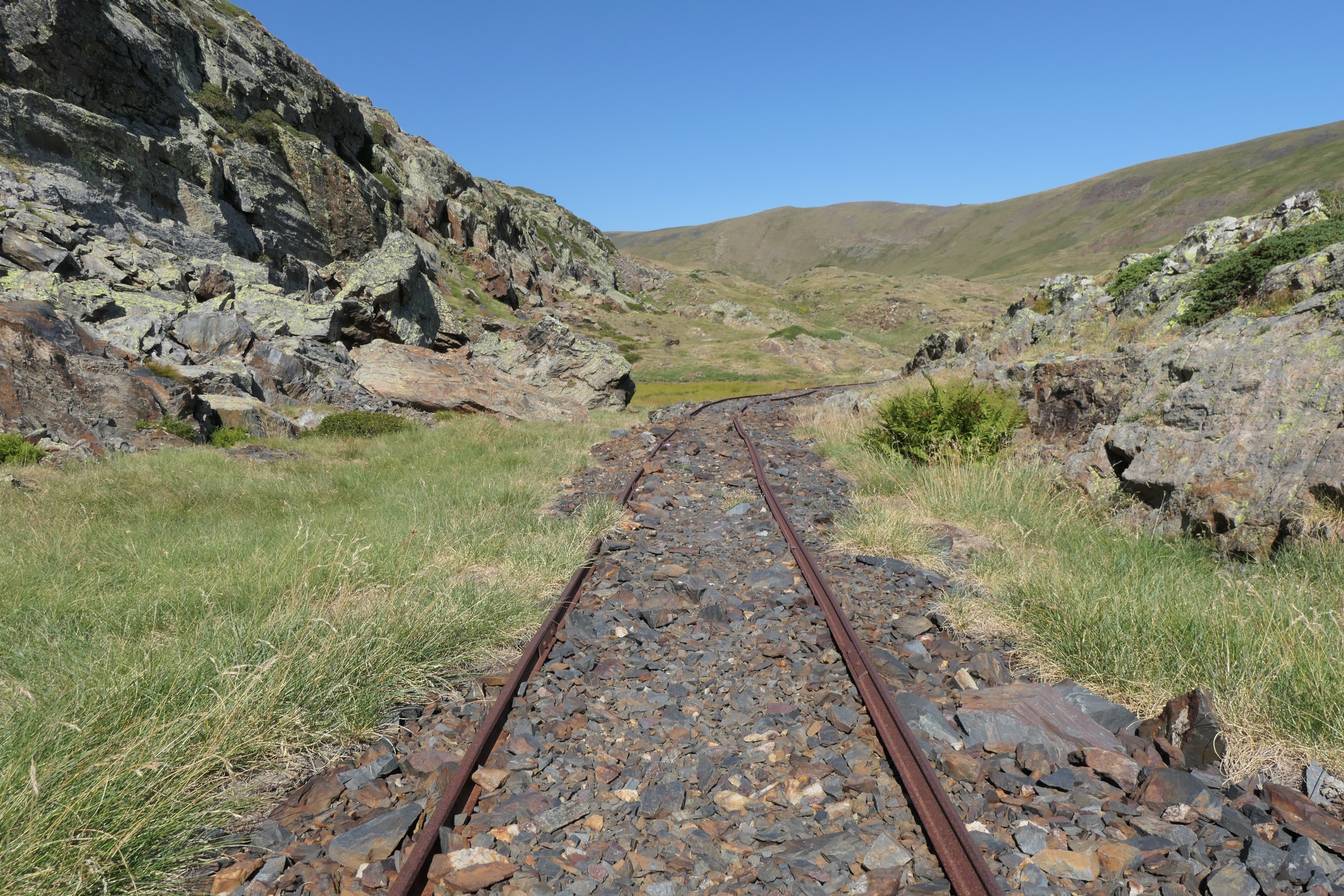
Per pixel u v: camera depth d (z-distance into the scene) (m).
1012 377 13.05
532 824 2.96
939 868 2.62
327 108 50.12
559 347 34.09
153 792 2.93
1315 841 2.69
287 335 26.14
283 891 2.60
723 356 81.94
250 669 3.77
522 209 119.81
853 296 179.62
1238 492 6.38
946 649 4.64
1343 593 4.75
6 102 23.75
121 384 14.84
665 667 4.59
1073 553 6.47
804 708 3.93
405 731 3.78
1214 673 3.86
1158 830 2.85
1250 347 7.37
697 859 2.75
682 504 9.59
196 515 8.40
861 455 11.72
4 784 2.70
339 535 6.29
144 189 28.14
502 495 9.51
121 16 30.69
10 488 8.78
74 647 4.28
